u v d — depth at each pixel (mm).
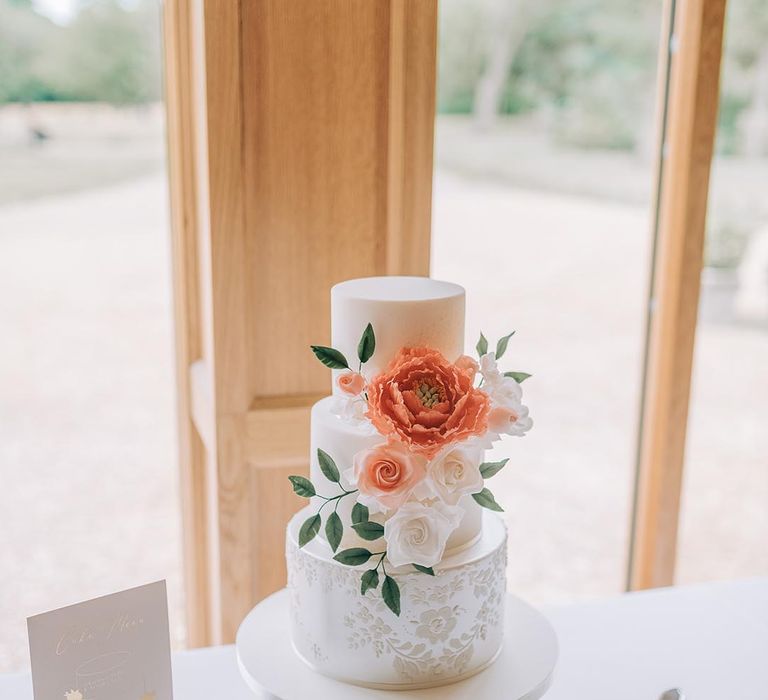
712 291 4840
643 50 3930
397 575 1015
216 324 1596
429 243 1671
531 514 3316
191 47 1775
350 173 1619
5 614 2553
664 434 2117
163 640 1075
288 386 1689
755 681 1319
